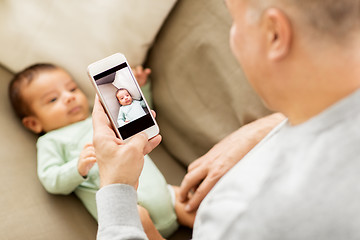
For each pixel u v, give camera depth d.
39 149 1.18
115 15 1.20
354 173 0.39
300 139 0.44
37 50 1.26
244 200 0.46
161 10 1.19
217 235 0.47
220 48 1.10
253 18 0.44
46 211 1.04
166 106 1.24
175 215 1.10
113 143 0.65
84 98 1.28
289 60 0.43
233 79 1.08
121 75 0.81
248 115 1.07
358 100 0.42
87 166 1.05
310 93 0.44
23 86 1.22
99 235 0.59
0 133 1.18
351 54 0.41
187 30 1.18
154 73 1.29
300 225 0.40
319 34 0.40
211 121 1.14
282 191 0.42
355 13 0.39
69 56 1.25
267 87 0.48
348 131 0.41
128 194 0.62
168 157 1.26
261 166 0.47
